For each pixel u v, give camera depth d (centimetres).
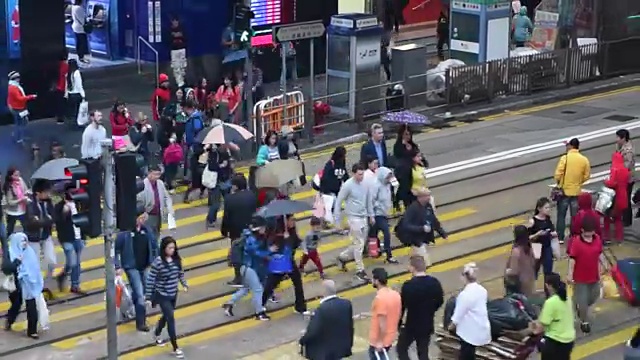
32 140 4862
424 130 5288
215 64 5762
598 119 5484
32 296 3066
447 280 3531
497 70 5728
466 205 4212
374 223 3600
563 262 3684
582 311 3164
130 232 3097
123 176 2416
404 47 5588
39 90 5178
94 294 3394
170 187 4284
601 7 6312
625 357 2675
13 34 5062
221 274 3559
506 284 3066
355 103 5275
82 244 3359
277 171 3584
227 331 3175
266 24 6016
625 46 6319
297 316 3278
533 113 5603
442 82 5609
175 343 2997
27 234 3312
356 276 3538
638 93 6066
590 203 3203
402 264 3656
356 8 6412
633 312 3347
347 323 2652
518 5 6494
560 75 6025
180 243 3791
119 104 4456
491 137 5144
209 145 3894
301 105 4984
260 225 3212
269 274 3234
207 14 5719
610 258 3625
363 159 3738
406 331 2781
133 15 5725
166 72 5697
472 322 2711
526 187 4425
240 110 4950
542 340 2817
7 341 3080
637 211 4056
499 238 3903
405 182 3819
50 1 5116
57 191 3678
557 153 4875
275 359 2998
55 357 2984
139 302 3122
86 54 5769
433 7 7194
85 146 4222
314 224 3438
